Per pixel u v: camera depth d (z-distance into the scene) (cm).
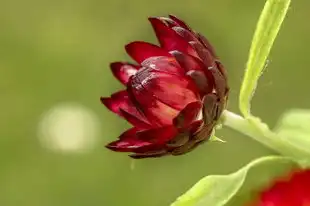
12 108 83
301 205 37
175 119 34
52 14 94
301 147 38
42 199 74
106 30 90
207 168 69
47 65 87
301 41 79
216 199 36
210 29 84
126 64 35
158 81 34
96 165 75
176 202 36
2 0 96
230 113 36
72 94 84
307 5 81
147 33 88
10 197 75
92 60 87
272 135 36
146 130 34
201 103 34
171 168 71
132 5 90
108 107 35
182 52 35
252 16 84
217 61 35
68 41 90
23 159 78
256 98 74
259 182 38
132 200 71
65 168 75
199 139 35
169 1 88
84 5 93
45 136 79
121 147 34
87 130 78
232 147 70
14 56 89
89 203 72
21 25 93
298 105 74
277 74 77
